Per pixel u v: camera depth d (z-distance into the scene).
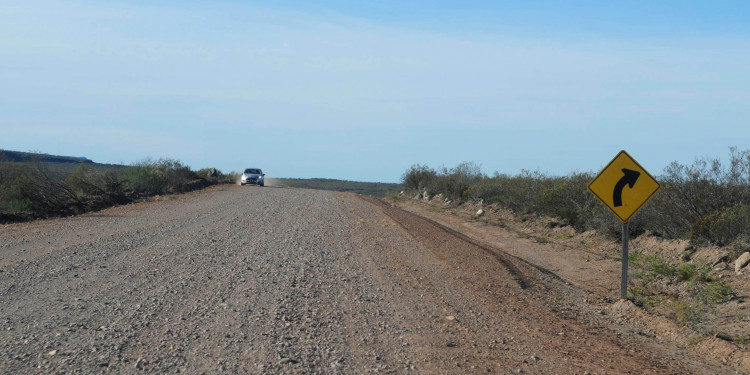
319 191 45.06
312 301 8.65
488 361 6.39
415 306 8.80
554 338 7.67
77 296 8.39
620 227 17.88
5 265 10.61
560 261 16.02
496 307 9.25
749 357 7.01
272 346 6.38
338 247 14.38
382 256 13.44
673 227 15.88
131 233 15.41
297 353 6.20
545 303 10.16
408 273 11.54
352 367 5.89
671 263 13.77
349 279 10.51
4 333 6.51
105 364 5.60
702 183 15.09
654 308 9.92
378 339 6.95
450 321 8.05
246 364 5.78
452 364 6.19
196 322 7.21
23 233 15.14
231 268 10.95
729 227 13.61
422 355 6.43
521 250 18.34
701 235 14.47
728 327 8.40
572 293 11.46
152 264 11.05
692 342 7.94
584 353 7.07
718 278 11.60
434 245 16.06
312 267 11.46
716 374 6.73
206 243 14.02
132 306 7.88
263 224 18.72
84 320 7.12
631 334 8.49
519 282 11.81
